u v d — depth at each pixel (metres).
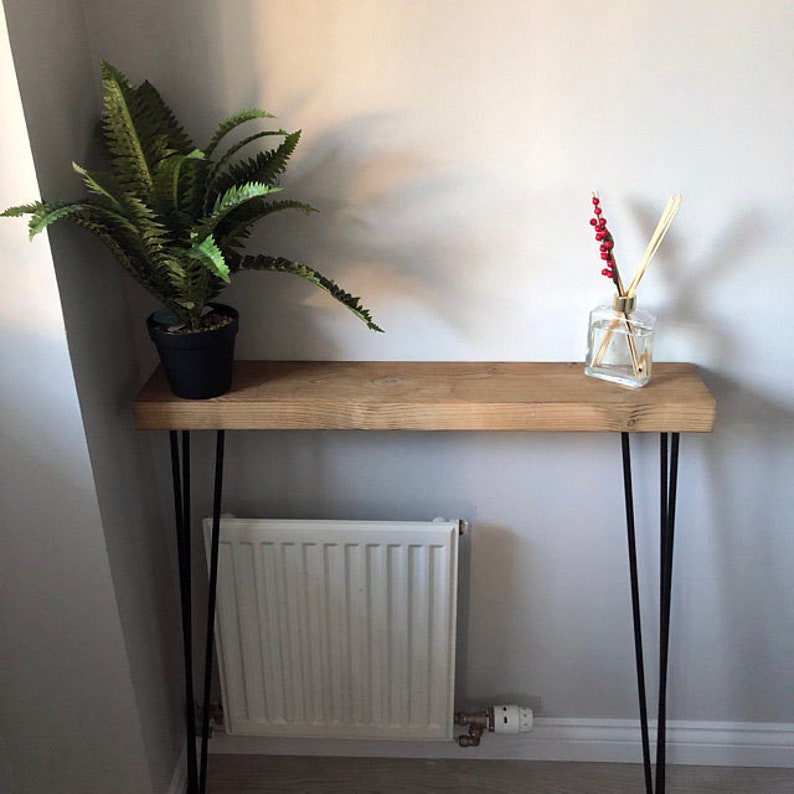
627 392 1.34
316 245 1.39
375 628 1.61
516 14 1.22
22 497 1.31
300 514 1.63
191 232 1.14
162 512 1.62
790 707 1.77
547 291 1.41
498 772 1.82
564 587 1.68
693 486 1.57
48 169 1.14
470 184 1.34
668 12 1.21
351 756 1.85
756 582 1.65
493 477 1.58
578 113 1.28
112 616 1.41
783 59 1.23
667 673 1.75
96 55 1.27
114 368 1.37
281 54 1.26
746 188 1.32
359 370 1.44
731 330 1.43
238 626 1.62
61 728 1.52
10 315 1.18
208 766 1.83
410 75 1.27
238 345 1.47
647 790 1.62
